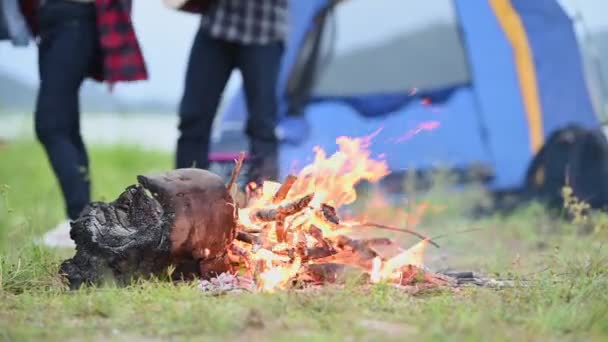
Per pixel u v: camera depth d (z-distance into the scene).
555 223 15.86
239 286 8.81
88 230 8.88
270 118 14.36
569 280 9.37
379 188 18.09
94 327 7.27
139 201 9.00
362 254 9.16
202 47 14.40
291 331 7.10
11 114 37.31
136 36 13.45
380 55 21.00
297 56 20.33
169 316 7.43
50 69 13.34
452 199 17.48
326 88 20.72
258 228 9.47
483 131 19.19
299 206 9.09
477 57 19.59
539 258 12.25
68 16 13.32
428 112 19.83
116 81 13.37
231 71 14.60
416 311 7.83
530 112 18.92
